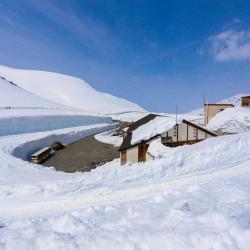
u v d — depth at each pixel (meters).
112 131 83.75
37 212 11.48
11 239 7.52
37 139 52.66
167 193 9.98
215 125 35.78
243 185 9.63
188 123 27.69
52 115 84.44
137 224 7.47
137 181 13.57
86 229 7.72
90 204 11.38
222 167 13.84
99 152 47.47
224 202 8.03
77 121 95.25
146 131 28.41
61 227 8.17
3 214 11.65
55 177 21.28
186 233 6.33
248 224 6.18
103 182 14.18
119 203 10.72
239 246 5.57
